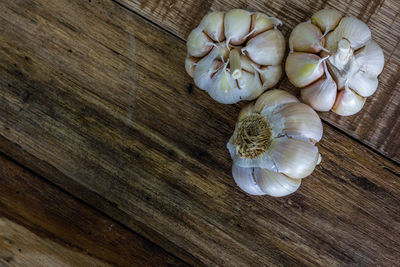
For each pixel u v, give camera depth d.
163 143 0.32
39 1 0.33
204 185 0.32
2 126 0.33
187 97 0.32
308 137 0.29
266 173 0.29
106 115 0.33
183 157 0.32
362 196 0.32
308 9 0.31
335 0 0.31
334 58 0.28
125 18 0.32
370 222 0.32
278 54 0.30
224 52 0.30
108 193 0.33
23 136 0.33
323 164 0.32
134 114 0.33
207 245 0.32
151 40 0.32
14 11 0.33
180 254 0.33
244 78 0.30
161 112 0.32
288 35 0.31
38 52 0.33
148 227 0.33
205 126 0.32
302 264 0.32
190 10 0.32
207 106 0.32
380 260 0.32
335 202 0.32
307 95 0.30
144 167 0.33
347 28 0.29
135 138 0.33
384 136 0.32
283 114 0.29
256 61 0.30
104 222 0.33
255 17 0.30
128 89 0.32
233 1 0.32
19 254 0.33
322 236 0.32
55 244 0.33
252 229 0.32
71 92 0.33
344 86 0.29
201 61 0.30
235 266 0.32
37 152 0.33
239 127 0.30
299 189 0.32
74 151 0.33
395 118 0.31
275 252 0.32
